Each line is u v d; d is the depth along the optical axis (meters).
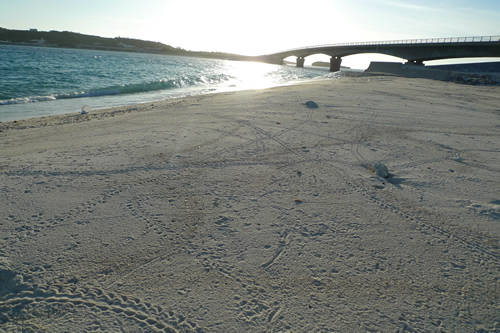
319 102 11.11
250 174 4.56
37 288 2.33
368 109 10.12
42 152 5.39
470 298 2.38
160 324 2.05
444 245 3.03
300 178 4.48
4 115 9.84
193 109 9.90
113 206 3.54
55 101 13.31
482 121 9.18
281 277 2.52
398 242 3.04
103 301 2.23
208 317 2.12
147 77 26.77
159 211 3.46
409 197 4.01
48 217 3.26
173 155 5.27
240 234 3.07
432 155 5.75
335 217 3.46
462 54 42.16
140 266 2.59
